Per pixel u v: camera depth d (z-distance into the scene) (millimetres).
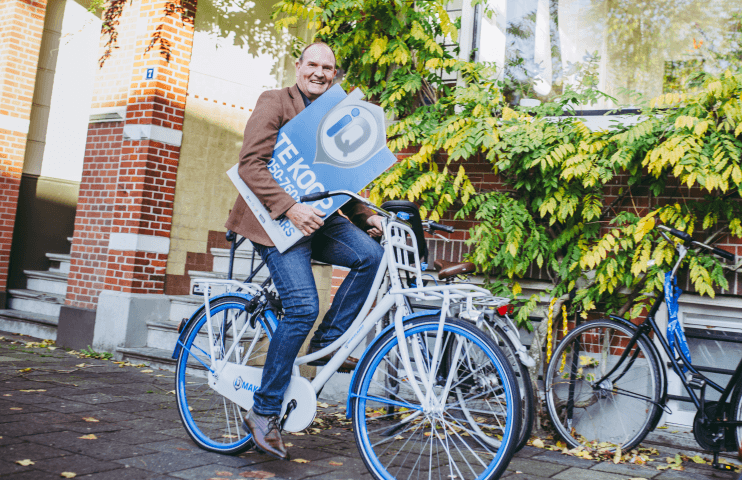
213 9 6688
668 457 3607
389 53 5051
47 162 8422
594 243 4297
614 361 3877
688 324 4129
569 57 5023
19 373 4793
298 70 3168
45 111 8414
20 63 7996
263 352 3287
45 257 8352
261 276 6930
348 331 2947
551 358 3881
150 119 6102
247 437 2992
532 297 4379
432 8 5062
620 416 3822
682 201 4098
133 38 6367
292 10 5223
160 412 3893
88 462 2777
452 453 3229
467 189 4555
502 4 5160
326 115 2965
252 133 2934
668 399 3988
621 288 4223
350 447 3406
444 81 5164
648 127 3867
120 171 6211
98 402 4039
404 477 2852
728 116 3672
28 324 7031
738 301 3961
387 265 2918
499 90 4852
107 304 6047
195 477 2682
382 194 4809
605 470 3268
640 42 4902
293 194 2930
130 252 6023
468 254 4578
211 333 3279
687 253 3939
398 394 2998
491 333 3430
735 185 3773
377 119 2939
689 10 4797
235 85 6953
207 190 6695
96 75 6609
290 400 2916
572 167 4047
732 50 4668
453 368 2650
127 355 5793
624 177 4270
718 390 3406
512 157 4387
